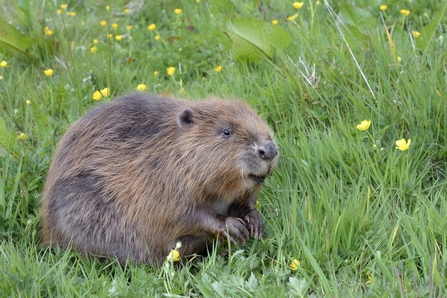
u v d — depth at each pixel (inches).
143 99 382.0
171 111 367.6
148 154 358.0
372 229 339.6
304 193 370.6
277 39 492.1
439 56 436.1
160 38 580.4
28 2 586.2
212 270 323.0
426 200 354.6
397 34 486.0
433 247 320.5
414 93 415.8
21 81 513.3
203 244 365.7
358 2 553.3
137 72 534.3
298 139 416.5
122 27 608.1
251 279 307.4
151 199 353.1
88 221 358.6
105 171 362.9
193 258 351.9
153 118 367.6
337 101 427.8
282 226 361.4
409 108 406.3
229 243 332.2
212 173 344.5
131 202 355.9
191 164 346.6
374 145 378.3
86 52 554.9
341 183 369.7
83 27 608.1
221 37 517.3
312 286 311.7
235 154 341.7
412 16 531.5
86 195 361.4
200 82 510.3
